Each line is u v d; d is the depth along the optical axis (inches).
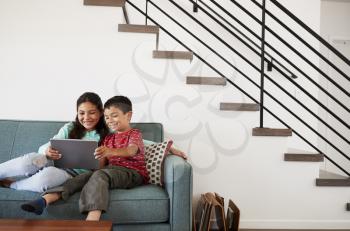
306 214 99.3
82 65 100.2
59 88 100.1
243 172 100.4
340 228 99.1
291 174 99.2
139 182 77.7
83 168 74.4
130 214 69.7
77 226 49.3
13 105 99.2
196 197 101.2
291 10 139.2
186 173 71.7
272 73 134.6
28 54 99.0
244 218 99.7
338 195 99.0
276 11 137.9
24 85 99.3
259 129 98.0
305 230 98.0
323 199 99.0
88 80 100.5
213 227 98.1
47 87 99.8
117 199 69.4
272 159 99.4
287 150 103.8
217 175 101.2
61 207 67.6
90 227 49.0
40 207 60.6
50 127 93.8
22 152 90.0
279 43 136.7
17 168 70.9
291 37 137.8
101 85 100.7
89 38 99.9
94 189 65.7
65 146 72.9
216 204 84.6
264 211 99.8
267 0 137.5
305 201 99.3
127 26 99.5
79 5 99.3
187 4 133.0
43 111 100.1
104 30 100.0
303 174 98.9
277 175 99.4
